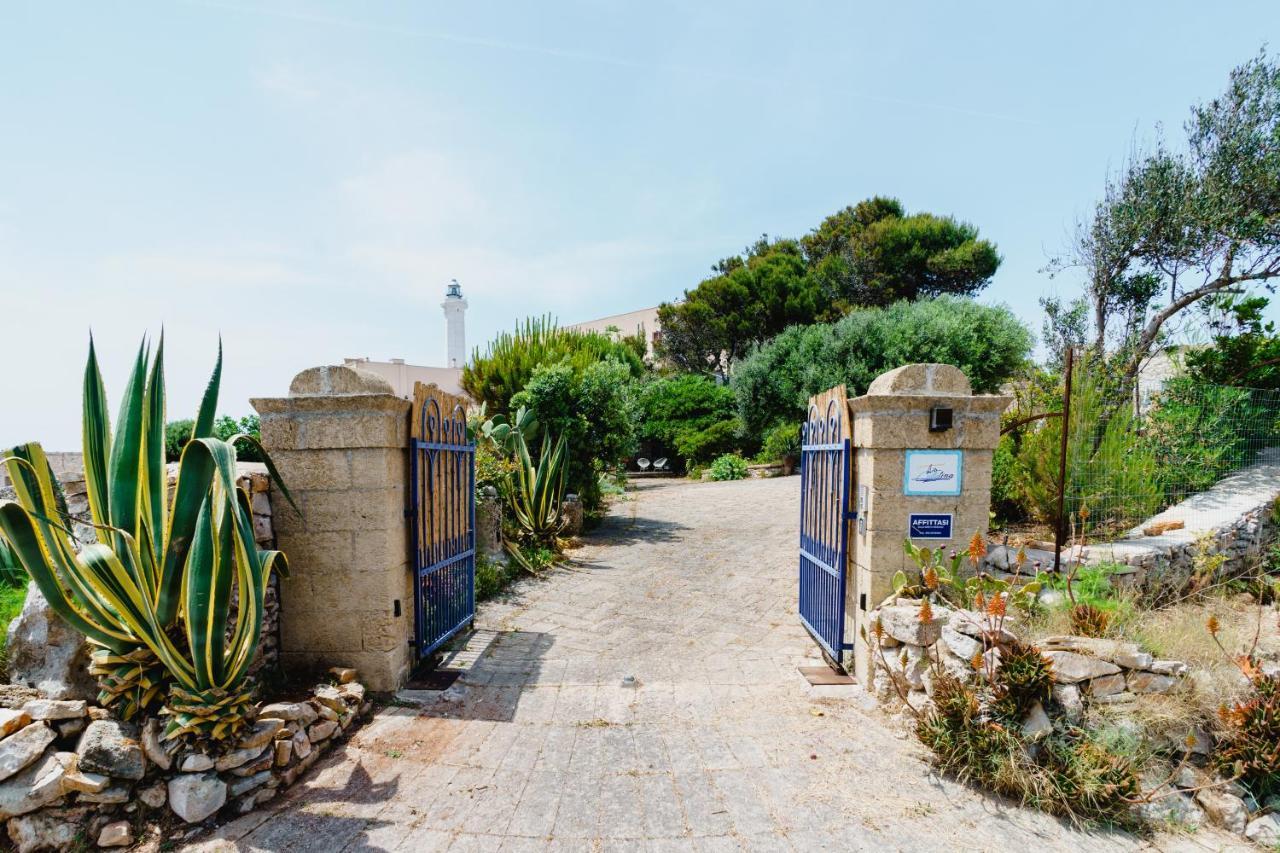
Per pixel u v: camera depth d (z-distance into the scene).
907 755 3.51
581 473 10.51
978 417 4.21
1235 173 7.60
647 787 3.19
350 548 4.07
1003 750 3.17
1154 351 8.47
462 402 5.32
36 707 2.77
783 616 6.09
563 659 4.94
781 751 3.54
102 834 2.64
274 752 3.11
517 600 6.50
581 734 3.73
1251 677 3.40
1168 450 6.86
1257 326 8.62
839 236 26.86
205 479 3.10
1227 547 5.77
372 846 2.70
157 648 2.91
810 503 5.41
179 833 2.74
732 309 25.78
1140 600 4.79
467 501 5.43
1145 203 8.04
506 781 3.22
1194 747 3.27
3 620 3.58
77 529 3.54
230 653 3.11
